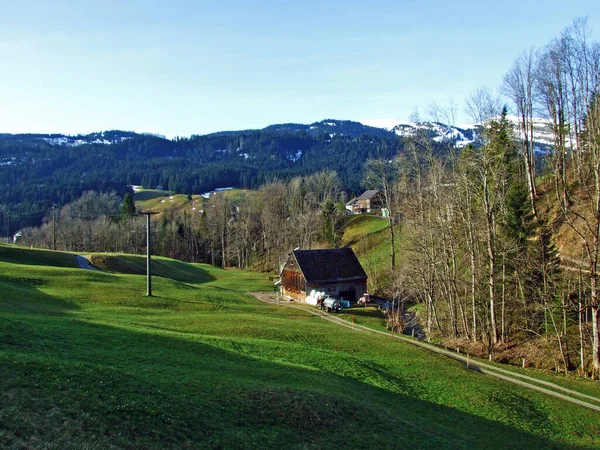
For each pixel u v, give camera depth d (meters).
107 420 17.41
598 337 39.41
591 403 33.97
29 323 30.25
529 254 49.03
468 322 56.16
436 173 57.09
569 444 27.53
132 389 20.70
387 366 37.25
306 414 22.69
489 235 47.25
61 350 25.31
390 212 79.25
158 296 60.97
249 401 22.59
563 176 60.00
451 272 57.09
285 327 47.66
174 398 20.92
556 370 41.81
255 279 109.56
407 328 59.09
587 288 43.28
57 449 14.65
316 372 31.28
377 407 26.78
